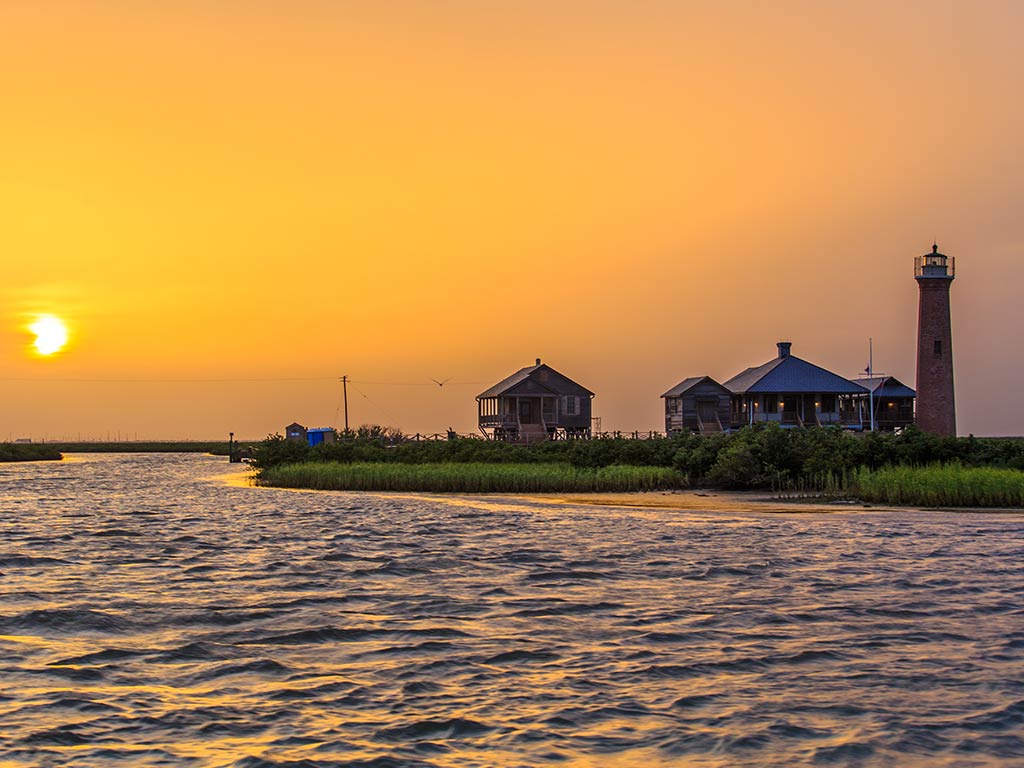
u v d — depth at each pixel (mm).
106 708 16203
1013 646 19750
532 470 67562
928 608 23469
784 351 100375
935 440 61188
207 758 14000
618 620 22422
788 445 61531
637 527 41469
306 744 14531
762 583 27094
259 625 22141
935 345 92312
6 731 15070
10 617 22922
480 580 28016
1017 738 14680
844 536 37594
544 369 103375
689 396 98500
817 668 18297
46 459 167375
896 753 14164
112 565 31516
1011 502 49312
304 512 50781
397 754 14141
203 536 39844
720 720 15531
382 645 20203
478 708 16141
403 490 66312
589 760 13969
